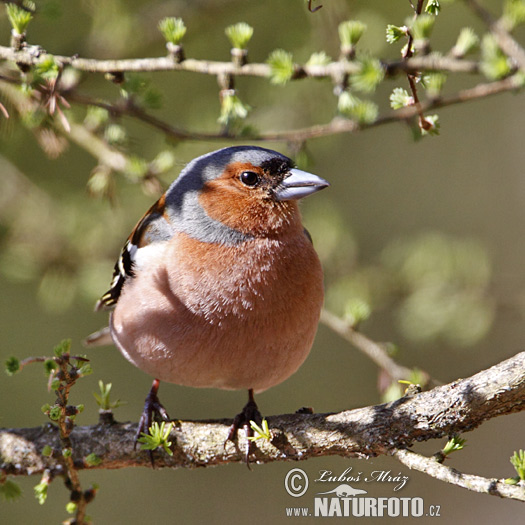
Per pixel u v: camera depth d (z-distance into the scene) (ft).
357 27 21.01
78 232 36.11
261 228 22.84
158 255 22.93
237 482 44.93
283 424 21.07
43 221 36.29
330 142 35.60
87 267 35.53
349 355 46.32
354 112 22.13
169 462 22.20
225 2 36.19
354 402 45.62
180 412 43.60
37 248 35.65
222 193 23.15
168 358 22.43
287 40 34.91
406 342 47.03
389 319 46.98
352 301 28.32
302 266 22.93
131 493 43.57
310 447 20.49
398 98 20.85
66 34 37.45
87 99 23.67
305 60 33.32
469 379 18.84
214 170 23.56
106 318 43.04
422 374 25.43
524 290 35.78
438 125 21.22
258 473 45.11
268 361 22.62
